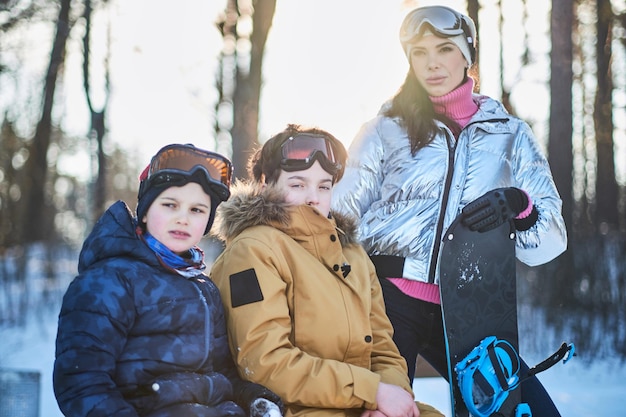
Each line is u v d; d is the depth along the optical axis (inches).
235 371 95.3
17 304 355.6
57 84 673.6
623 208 677.9
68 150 894.4
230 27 462.3
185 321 87.5
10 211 574.9
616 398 223.6
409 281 111.3
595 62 648.4
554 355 105.5
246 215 100.4
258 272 95.2
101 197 545.0
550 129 363.6
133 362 83.7
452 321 105.8
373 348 103.8
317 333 97.0
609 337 285.7
